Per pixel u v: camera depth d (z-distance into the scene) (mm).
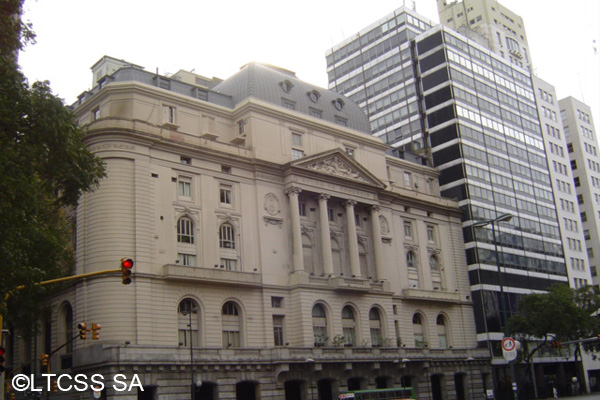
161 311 56250
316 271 69500
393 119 103625
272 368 59906
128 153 58000
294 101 74938
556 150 114438
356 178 75062
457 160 92625
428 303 81688
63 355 56969
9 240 30781
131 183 57688
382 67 108312
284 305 65188
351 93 112562
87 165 39469
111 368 50500
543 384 87312
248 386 59781
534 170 106062
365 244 76000
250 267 63969
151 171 59250
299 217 68375
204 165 63344
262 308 63188
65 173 37656
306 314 64812
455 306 85188
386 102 105750
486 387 82938
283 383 60156
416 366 73812
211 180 63531
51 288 54031
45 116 35250
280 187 68812
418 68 101375
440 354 76938
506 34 129000
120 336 53688
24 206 32219
